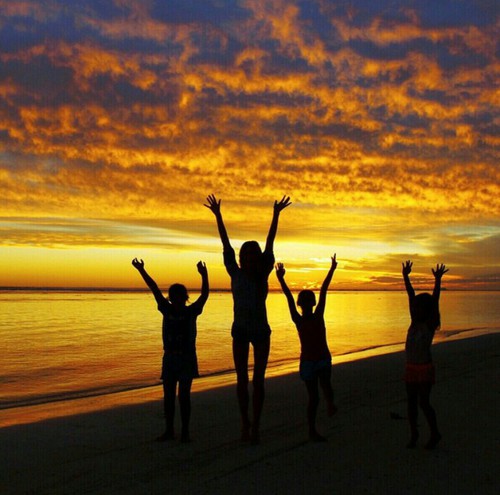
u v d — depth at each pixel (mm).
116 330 29359
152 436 7184
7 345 21859
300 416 8211
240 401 6535
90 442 6934
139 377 14562
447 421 7750
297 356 18469
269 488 5082
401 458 5996
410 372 6340
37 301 76562
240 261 6312
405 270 6508
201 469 5637
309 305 6773
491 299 119000
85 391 12508
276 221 6441
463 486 5164
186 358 6660
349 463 5816
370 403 9258
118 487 5156
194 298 84625
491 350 18188
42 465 5914
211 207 6586
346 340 24703
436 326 6375
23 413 9609
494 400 9289
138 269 6656
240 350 6348
